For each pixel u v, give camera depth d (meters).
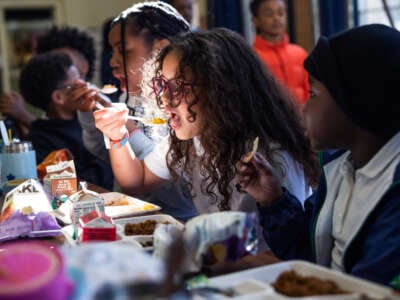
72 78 2.58
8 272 0.59
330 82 0.95
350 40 0.95
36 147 2.35
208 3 3.72
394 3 3.07
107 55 2.88
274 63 3.14
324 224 1.05
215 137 1.37
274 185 1.10
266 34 3.17
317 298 0.69
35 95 2.56
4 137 1.76
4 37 4.75
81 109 1.94
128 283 0.59
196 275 0.84
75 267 0.61
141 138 1.72
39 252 0.63
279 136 1.40
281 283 0.77
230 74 1.38
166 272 0.62
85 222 1.08
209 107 1.36
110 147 1.64
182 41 1.42
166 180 1.69
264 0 3.14
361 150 0.99
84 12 4.81
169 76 1.38
